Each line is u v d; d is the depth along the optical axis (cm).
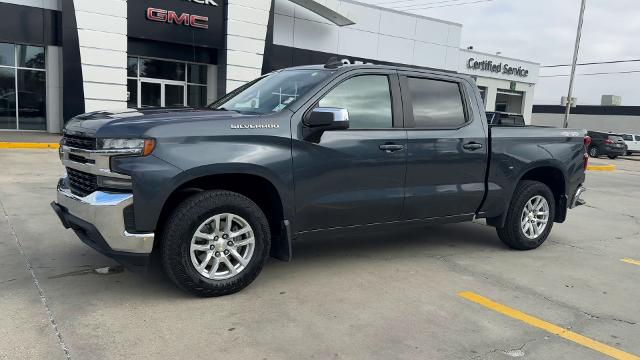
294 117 443
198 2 2038
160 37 1978
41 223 631
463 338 373
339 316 400
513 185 591
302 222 455
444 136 528
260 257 437
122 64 1884
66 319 371
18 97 1909
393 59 2680
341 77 475
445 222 556
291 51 2338
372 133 482
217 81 2200
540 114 6038
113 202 376
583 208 1030
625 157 3628
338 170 462
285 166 433
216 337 355
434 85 541
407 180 507
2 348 326
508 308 434
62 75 1856
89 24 1802
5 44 1859
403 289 466
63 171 1093
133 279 454
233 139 411
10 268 468
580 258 609
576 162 644
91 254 516
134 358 322
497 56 3400
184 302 411
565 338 382
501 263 567
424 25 2752
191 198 402
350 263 538
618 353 362
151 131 382
